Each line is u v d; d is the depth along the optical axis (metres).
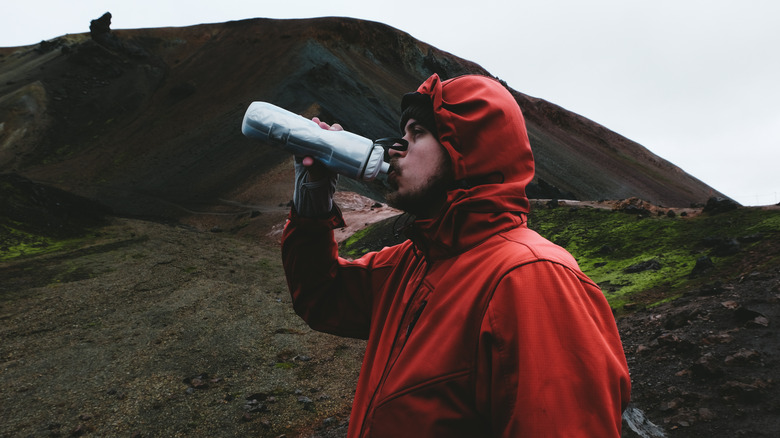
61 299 11.26
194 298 11.34
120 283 12.72
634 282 8.46
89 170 46.72
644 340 5.38
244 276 14.05
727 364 4.11
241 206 33.75
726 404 3.57
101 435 5.47
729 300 5.49
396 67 93.19
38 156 50.66
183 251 17.52
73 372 7.32
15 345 8.55
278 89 64.00
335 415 5.78
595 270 9.89
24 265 14.48
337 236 21.08
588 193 78.12
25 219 18.50
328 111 57.41
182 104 63.62
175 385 6.76
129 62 72.75
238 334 8.91
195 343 8.47
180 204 36.03
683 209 12.40
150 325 9.48
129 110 62.38
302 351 8.05
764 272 6.25
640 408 3.94
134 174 45.62
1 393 6.65
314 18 92.62
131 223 23.02
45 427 5.71
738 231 9.26
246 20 91.31
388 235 17.92
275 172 40.22
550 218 13.90
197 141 52.50
